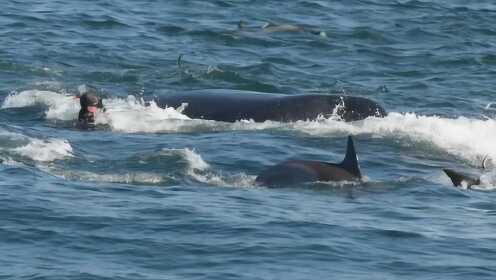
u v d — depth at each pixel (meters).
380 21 125.44
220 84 93.69
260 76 97.00
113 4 125.56
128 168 62.50
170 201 55.06
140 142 70.25
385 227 52.16
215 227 50.94
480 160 69.69
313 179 59.56
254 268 46.00
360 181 60.56
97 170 61.78
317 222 52.22
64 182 58.31
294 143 71.62
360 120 77.81
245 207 54.47
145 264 46.25
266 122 77.88
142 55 102.75
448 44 115.00
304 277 45.16
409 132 75.00
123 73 94.88
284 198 56.75
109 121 76.62
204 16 123.94
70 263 46.03
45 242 48.44
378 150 70.88
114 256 47.03
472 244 50.12
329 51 109.81
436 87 95.75
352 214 54.31
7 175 58.81
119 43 107.19
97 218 51.72
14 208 52.59
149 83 92.44
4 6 120.25
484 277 45.84
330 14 129.25
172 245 48.44
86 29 112.31
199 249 48.06
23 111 79.44
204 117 79.69
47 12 118.50
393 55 108.94
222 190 58.22
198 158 64.75
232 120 78.62
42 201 54.03
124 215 52.34
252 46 110.50
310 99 79.19
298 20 125.62
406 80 98.56
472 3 138.75
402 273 46.09
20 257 46.53
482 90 95.06
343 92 92.56
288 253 47.84
